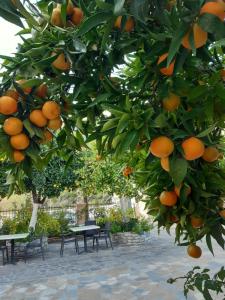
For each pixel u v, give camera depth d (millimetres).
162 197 1790
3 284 7852
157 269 8211
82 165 12391
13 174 1766
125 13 1183
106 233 11969
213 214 1801
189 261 8750
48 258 10812
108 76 1712
